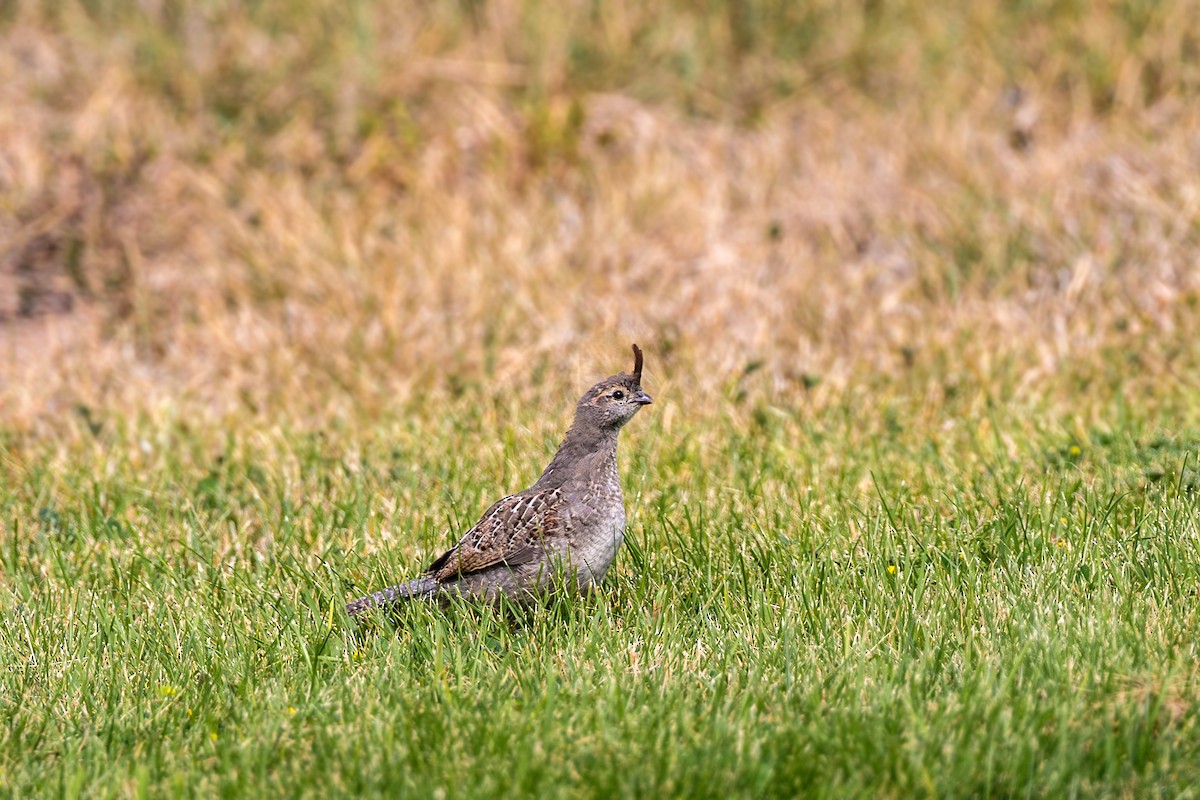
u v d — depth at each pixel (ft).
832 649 37.42
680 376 63.98
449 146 83.76
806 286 71.77
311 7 92.99
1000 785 30.83
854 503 48.21
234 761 33.40
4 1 94.94
